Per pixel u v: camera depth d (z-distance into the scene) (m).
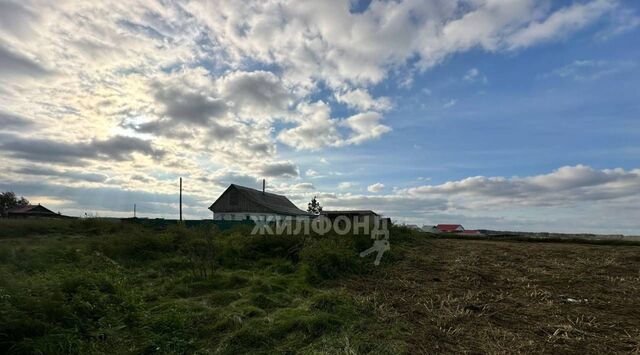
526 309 5.80
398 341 4.32
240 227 14.12
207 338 4.49
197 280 7.25
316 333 4.54
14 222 15.16
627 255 11.45
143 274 8.08
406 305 5.91
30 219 16.72
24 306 4.14
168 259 9.37
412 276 8.24
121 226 16.25
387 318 5.20
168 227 13.52
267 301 5.84
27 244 10.59
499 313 5.57
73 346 3.79
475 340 4.47
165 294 6.41
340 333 4.52
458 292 6.80
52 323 4.04
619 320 5.31
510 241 18.48
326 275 8.05
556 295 6.65
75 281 5.22
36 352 3.54
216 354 4.03
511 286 7.36
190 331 4.60
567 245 15.43
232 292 6.35
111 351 3.90
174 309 5.19
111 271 7.57
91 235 14.68
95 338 4.10
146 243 10.37
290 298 6.16
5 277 5.03
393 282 7.62
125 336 4.27
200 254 9.16
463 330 4.80
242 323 4.78
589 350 4.23
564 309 5.83
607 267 9.41
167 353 3.97
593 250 12.96
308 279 7.54
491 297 6.49
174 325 4.60
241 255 9.92
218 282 7.03
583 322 5.20
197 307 5.48
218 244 10.08
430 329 4.82
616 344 4.42
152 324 4.57
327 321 4.80
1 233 13.54
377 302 6.03
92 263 8.12
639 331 4.86
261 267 9.14
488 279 7.97
